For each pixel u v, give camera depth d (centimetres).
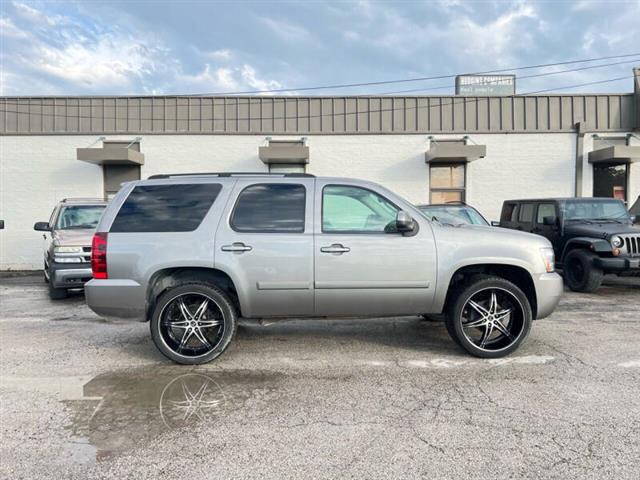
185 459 292
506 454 293
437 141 1427
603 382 411
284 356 497
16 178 1420
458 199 1434
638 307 742
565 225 935
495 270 497
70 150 1422
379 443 309
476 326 483
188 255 456
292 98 1427
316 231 465
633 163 1406
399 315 480
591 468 276
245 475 273
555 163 1420
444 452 296
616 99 1412
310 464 284
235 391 402
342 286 462
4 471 279
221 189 477
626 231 850
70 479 271
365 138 1430
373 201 479
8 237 1421
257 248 458
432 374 438
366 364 470
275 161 1407
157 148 1423
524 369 447
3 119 1416
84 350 528
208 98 1424
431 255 466
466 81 1583
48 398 389
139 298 457
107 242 461
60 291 867
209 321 470
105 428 335
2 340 573
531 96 1420
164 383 422
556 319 655
